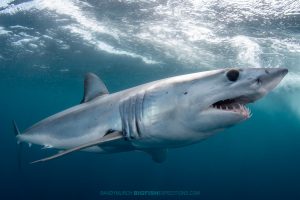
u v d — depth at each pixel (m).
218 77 3.37
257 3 10.94
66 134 5.50
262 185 42.75
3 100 46.84
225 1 11.00
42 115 80.81
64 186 35.81
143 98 3.91
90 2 12.33
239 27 13.20
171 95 3.63
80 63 21.83
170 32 14.71
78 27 15.29
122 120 4.25
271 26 12.74
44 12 13.77
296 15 11.53
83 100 5.63
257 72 3.23
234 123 3.39
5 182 37.81
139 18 13.39
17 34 16.80
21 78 28.59
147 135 3.94
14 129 7.63
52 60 21.38
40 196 30.92
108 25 14.67
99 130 4.70
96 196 30.48
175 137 3.74
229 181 46.75
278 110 41.72
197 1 11.18
